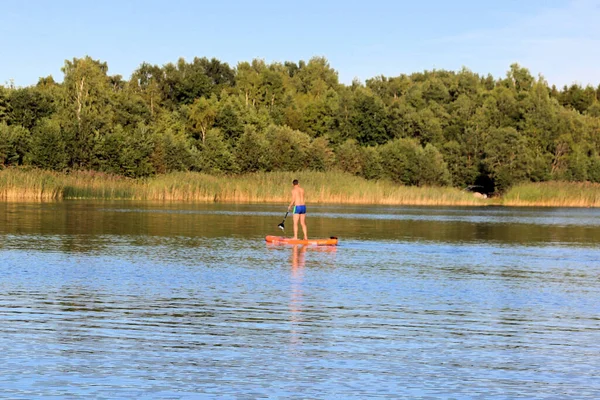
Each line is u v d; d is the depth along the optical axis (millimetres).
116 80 125312
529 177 104000
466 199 80438
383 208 63844
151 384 10055
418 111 129875
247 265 21969
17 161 78750
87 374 10422
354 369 10961
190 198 70438
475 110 125750
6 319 13633
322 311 15055
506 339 13070
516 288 18891
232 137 106938
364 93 124812
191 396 9617
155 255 23859
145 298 16016
